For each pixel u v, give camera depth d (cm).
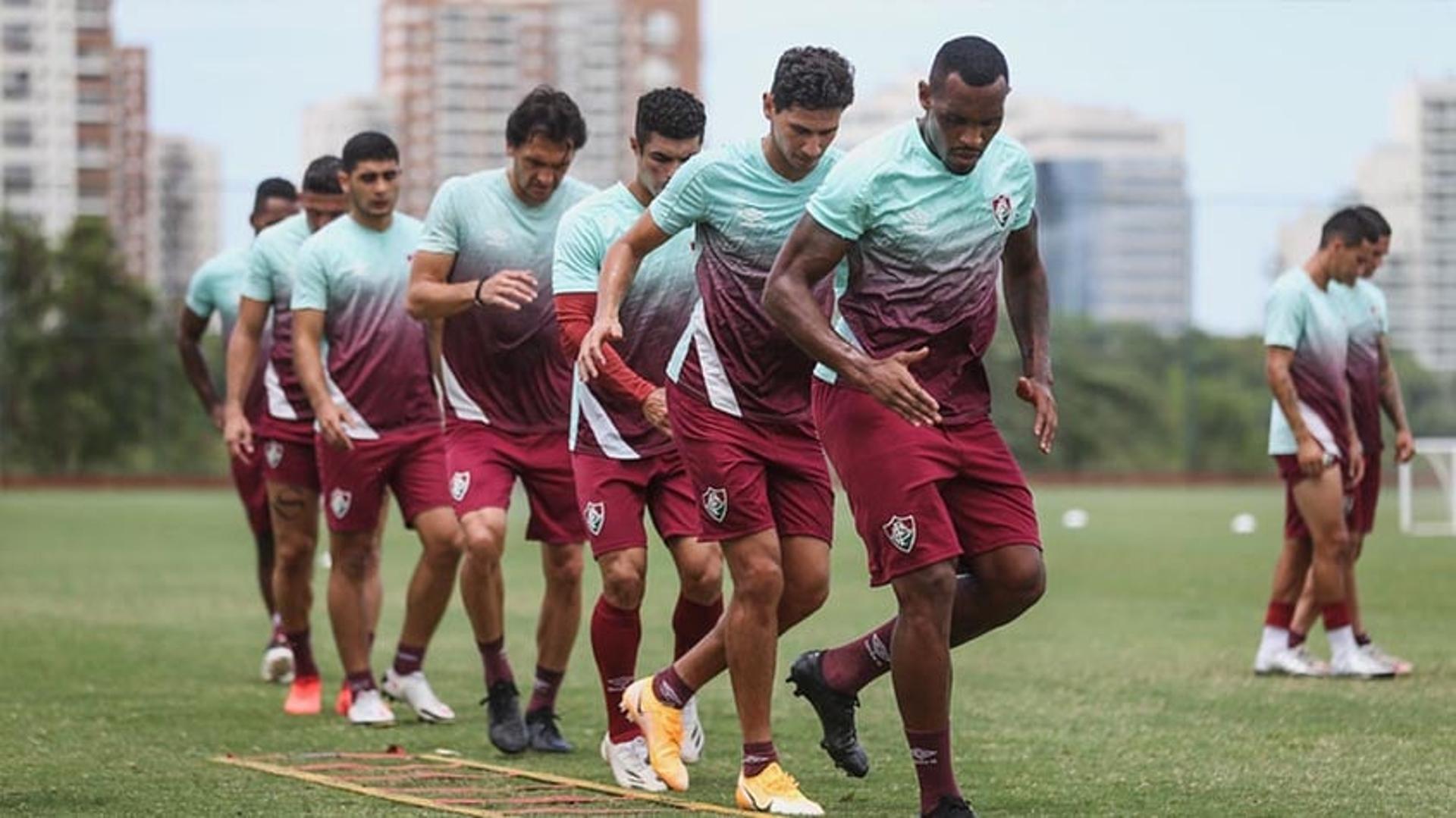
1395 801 715
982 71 623
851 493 654
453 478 874
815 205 642
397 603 1594
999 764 806
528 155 867
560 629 864
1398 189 4372
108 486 3775
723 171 712
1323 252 1103
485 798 724
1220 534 2355
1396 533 2367
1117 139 8469
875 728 911
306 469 1003
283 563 1001
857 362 627
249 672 1159
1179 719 938
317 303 941
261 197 1184
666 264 801
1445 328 4128
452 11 7269
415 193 7094
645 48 7875
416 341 945
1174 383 3791
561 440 871
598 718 961
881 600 1592
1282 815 690
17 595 1644
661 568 1880
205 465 3788
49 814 698
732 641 707
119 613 1502
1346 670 1101
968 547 664
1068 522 2572
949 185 644
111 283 3794
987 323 661
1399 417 1152
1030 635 1327
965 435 657
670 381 726
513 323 864
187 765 810
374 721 940
